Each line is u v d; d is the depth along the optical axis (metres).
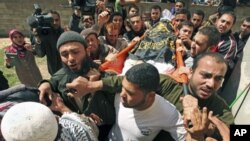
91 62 3.18
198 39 3.86
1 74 4.67
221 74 2.59
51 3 13.94
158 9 8.27
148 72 2.43
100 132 2.94
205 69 2.58
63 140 2.07
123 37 6.39
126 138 2.75
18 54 5.73
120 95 2.67
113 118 2.88
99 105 2.86
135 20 6.25
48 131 1.71
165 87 2.78
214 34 3.91
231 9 8.29
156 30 3.79
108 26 5.43
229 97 3.71
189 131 2.36
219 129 2.39
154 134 2.71
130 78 2.42
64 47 2.95
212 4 14.82
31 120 1.68
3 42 12.88
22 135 1.66
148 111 2.59
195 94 2.69
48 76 9.53
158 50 3.50
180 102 2.73
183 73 2.96
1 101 2.29
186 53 3.99
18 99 2.30
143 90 2.43
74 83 2.73
